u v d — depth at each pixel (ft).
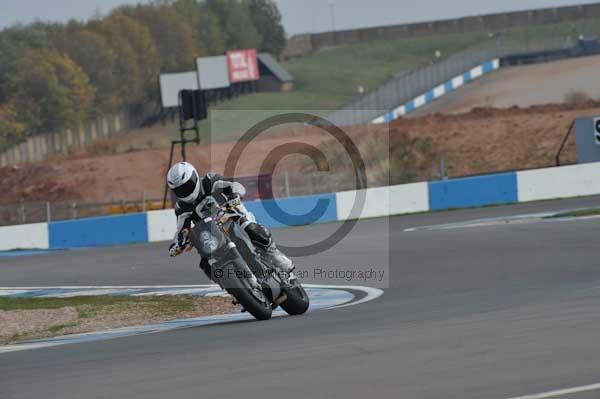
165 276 184.65
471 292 126.72
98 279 189.47
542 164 483.51
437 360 69.97
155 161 539.70
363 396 59.88
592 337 74.84
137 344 95.66
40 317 128.98
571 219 231.30
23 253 274.16
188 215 105.50
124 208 385.09
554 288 120.47
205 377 70.08
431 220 269.64
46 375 78.28
